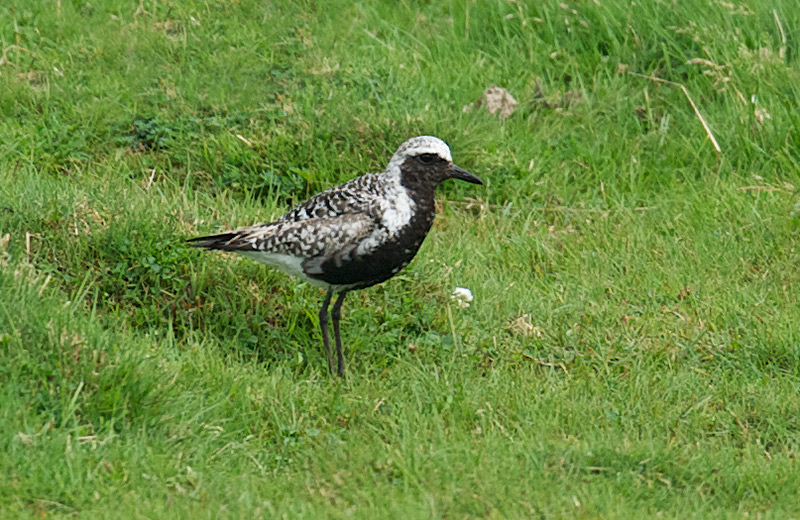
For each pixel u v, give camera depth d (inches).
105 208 467.2
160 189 512.4
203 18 692.1
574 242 533.3
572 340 443.5
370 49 675.4
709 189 567.2
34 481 310.8
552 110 633.6
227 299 446.0
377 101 607.5
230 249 413.4
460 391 397.1
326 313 426.3
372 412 384.5
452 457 348.5
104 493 313.7
